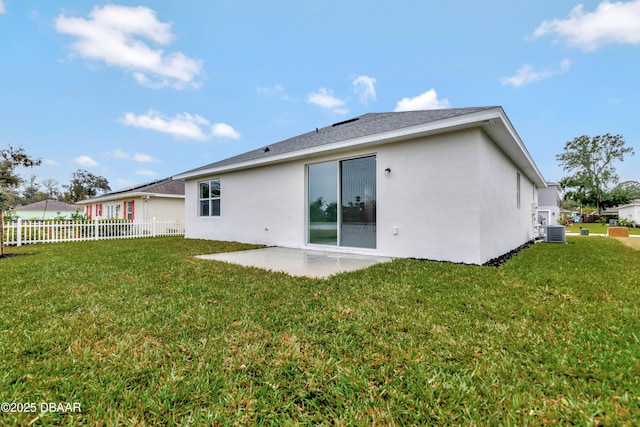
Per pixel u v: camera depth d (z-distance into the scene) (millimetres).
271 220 8812
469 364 1907
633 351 1987
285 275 4406
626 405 1496
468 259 5258
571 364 1865
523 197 9930
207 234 11211
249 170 9531
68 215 34625
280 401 1616
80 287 3803
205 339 2305
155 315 2805
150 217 17938
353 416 1491
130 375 1834
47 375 1825
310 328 2498
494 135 5691
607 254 6621
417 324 2514
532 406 1521
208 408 1558
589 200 37719
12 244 9352
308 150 7270
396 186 6160
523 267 4863
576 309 2818
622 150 35594
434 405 1551
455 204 5402
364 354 2055
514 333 2314
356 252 6859
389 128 6004
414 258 5848
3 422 1435
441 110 6996
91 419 1483
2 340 2268
